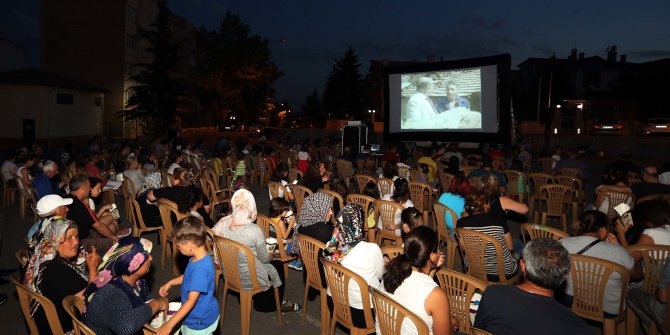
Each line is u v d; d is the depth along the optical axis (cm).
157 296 493
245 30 5259
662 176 773
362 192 814
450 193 561
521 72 4519
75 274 319
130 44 3706
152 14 3997
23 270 351
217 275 462
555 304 237
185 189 592
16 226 785
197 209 523
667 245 380
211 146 3019
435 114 1756
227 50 5066
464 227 434
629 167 873
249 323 416
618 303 345
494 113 1608
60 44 3547
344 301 350
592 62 3950
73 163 841
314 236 438
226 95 5009
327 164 1131
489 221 423
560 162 1001
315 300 501
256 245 405
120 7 3528
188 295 297
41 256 316
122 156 1128
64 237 319
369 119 4853
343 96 5562
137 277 283
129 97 3684
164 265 584
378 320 288
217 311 319
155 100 3359
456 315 330
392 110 1870
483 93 1627
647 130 2830
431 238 273
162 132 3456
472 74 1647
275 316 459
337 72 5631
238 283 405
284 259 483
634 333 386
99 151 1226
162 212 554
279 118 5550
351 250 364
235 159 1337
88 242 489
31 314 302
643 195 636
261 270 414
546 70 3788
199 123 5434
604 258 355
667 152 2122
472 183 446
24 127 2483
